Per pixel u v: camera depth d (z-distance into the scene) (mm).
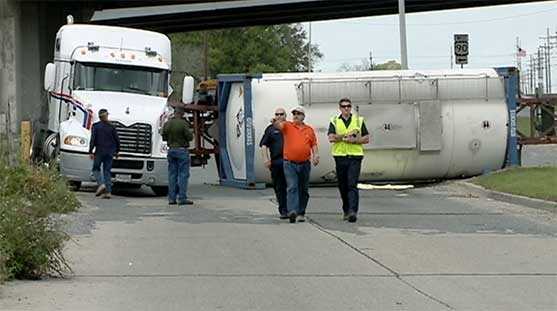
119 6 53312
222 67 105000
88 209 21484
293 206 19094
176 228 18172
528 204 23125
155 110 26188
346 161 19234
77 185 26594
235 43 106438
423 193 27219
